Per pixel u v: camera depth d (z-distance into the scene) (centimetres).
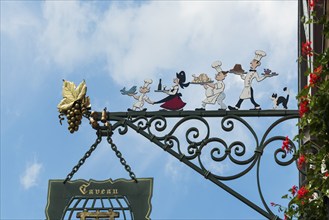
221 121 1120
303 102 1017
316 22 1020
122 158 1120
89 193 1102
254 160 1105
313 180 1024
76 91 1138
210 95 1134
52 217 1097
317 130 1002
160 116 1134
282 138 1109
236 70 1139
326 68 1012
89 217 1094
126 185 1102
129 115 1138
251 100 1124
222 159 1109
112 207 1094
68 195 1105
